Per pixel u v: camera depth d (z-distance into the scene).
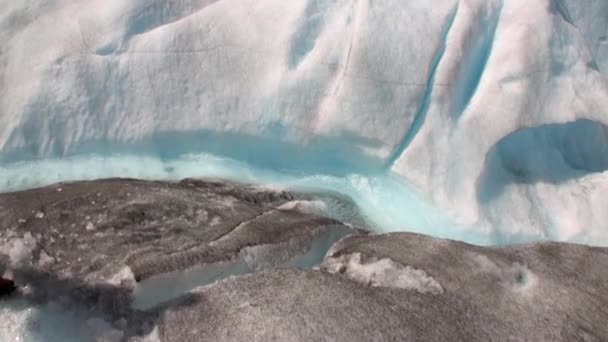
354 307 4.95
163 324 4.86
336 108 7.21
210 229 5.91
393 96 7.22
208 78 7.41
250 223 5.94
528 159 7.43
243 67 7.47
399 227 7.04
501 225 6.79
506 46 7.62
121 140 7.19
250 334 4.68
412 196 7.12
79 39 7.46
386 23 7.50
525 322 4.97
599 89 7.40
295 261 5.75
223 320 4.84
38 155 7.04
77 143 7.11
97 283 5.16
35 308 4.95
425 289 5.24
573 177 7.40
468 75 7.63
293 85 7.32
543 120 7.22
